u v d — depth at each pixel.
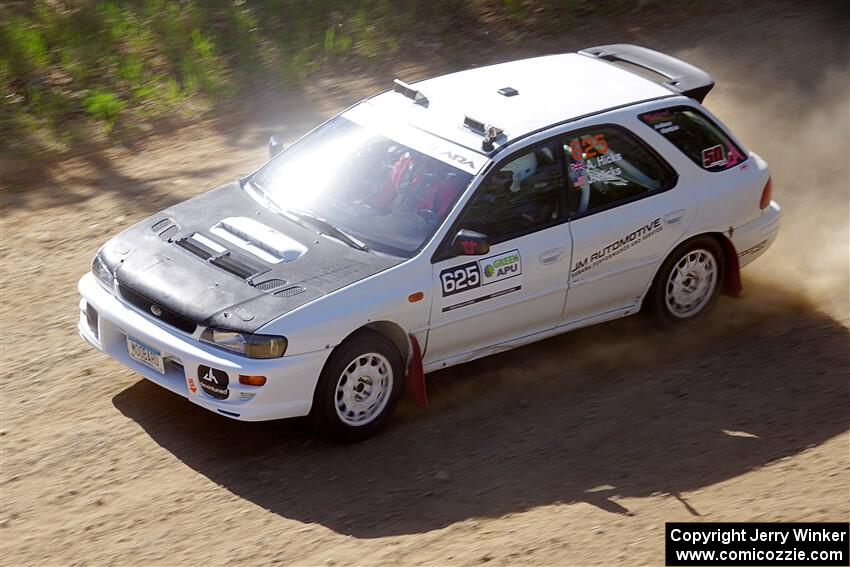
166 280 18.45
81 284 19.94
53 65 38.56
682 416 19.66
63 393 20.41
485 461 18.27
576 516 16.36
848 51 40.59
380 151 20.64
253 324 17.30
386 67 39.34
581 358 21.95
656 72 23.23
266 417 17.48
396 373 18.86
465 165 19.69
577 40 41.66
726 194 22.22
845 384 20.50
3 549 16.05
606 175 20.88
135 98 36.72
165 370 18.30
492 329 19.89
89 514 16.86
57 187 31.05
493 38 41.88
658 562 14.80
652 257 21.48
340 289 17.97
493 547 15.52
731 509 16.23
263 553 15.74
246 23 41.62
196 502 17.14
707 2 45.44
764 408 19.80
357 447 18.72
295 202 20.44
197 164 32.28
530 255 19.75
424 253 18.78
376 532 16.23
